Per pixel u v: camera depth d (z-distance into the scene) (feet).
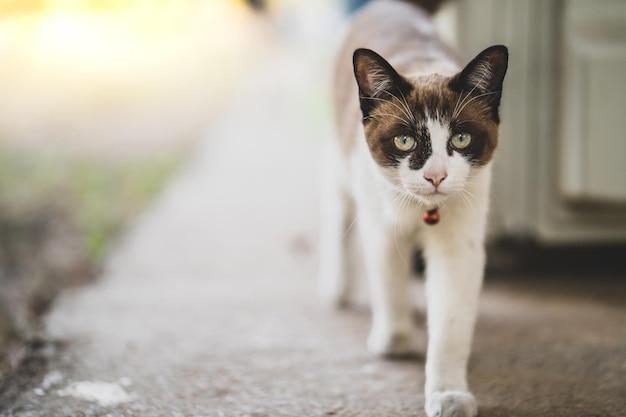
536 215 3.87
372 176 3.06
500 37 3.77
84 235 4.75
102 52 11.64
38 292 3.93
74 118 9.23
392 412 2.89
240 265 4.17
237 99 10.82
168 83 12.14
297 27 16.43
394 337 3.21
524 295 3.74
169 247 4.39
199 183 6.08
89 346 3.29
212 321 3.51
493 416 2.87
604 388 3.00
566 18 3.71
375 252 3.17
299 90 11.18
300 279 3.99
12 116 9.14
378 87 2.91
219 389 3.01
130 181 6.13
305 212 5.11
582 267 4.03
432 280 3.00
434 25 3.67
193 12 14.03
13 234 4.87
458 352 2.91
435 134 2.84
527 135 3.82
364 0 4.56
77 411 2.90
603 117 3.73
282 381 3.06
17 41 9.06
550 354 3.21
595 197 3.79
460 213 2.92
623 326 3.41
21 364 3.18
